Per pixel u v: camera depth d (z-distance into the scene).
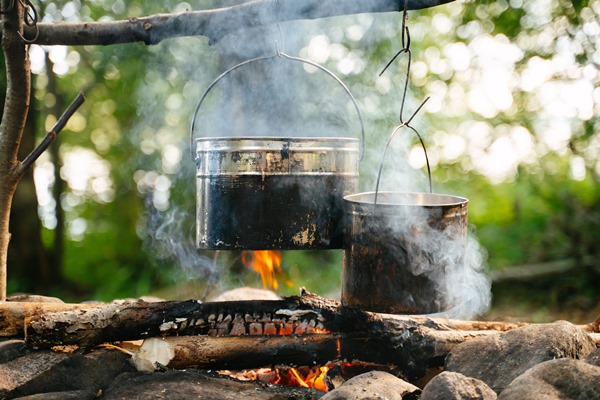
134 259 3.51
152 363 1.22
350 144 1.21
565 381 1.02
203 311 1.25
